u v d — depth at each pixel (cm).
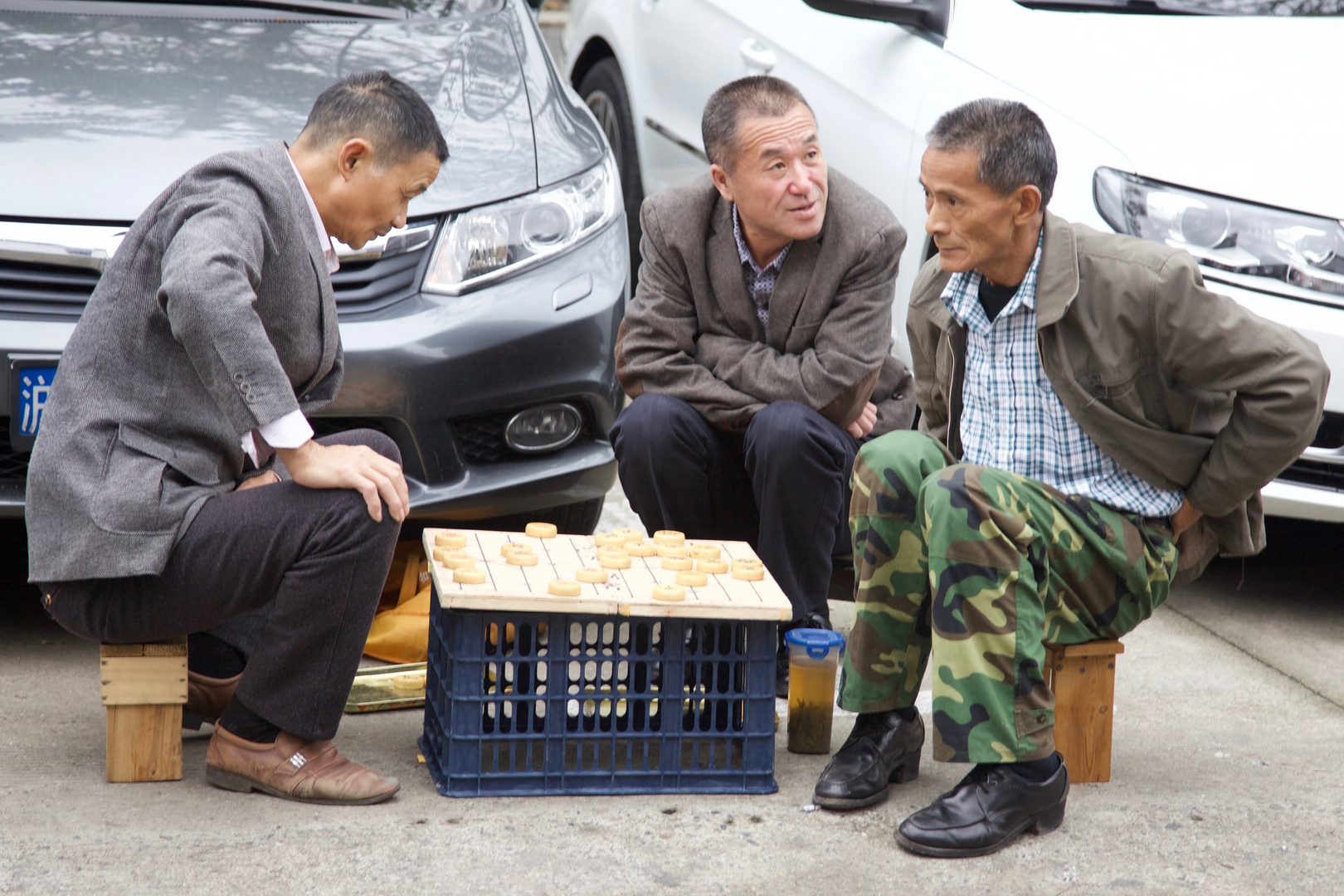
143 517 260
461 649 277
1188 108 406
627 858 260
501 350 361
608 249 390
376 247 356
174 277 246
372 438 296
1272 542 489
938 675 264
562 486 378
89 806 271
